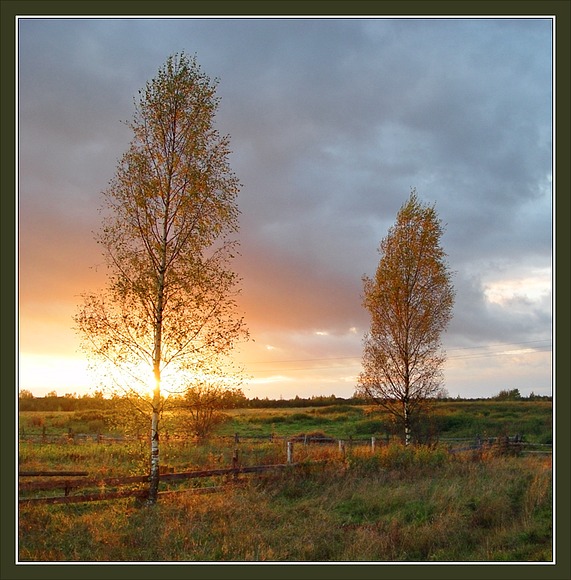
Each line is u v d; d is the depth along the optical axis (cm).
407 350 2808
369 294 2927
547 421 4309
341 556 1121
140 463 1560
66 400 7300
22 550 1067
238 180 1565
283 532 1242
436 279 2814
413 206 2903
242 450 2538
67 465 2005
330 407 6431
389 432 3506
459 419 4500
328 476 1798
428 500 1452
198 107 1546
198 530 1205
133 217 1505
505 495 1452
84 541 1129
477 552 1138
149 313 1493
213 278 1523
